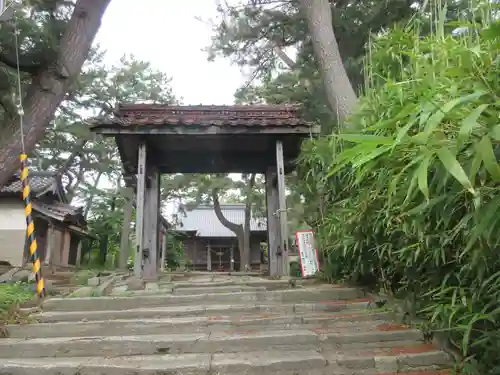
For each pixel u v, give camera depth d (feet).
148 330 13.43
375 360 11.25
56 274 31.96
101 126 21.57
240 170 28.14
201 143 24.75
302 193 23.59
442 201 7.44
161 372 10.76
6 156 20.40
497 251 7.41
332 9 29.27
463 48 6.42
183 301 15.98
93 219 78.02
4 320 13.85
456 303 10.30
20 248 49.32
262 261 93.15
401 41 12.77
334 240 18.51
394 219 11.12
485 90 5.33
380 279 16.34
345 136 6.16
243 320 13.87
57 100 22.07
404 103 8.59
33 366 10.92
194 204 62.95
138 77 63.77
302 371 11.02
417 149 6.27
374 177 11.77
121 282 18.75
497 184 5.92
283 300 16.46
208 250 94.63
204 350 12.21
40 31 19.83
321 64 24.72
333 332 13.11
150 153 25.71
